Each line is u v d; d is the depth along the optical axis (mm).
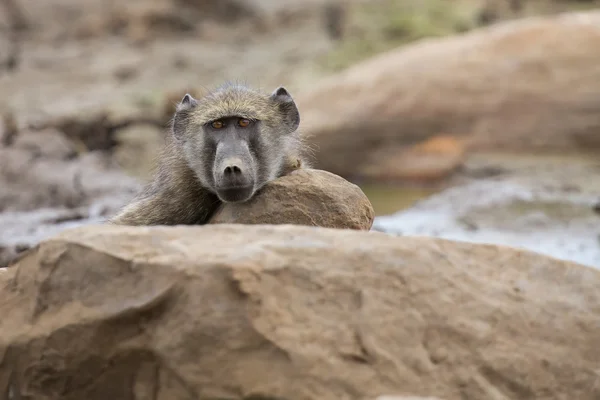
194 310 7781
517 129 31812
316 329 7816
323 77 45062
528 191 26625
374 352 7863
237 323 7707
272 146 11234
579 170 29688
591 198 25812
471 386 8078
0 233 20891
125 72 47031
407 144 32625
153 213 11414
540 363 8352
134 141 33375
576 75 31766
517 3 51781
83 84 44781
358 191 10234
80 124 32500
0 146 27844
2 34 56594
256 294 7750
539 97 31734
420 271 8289
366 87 33250
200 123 11031
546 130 31641
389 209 26656
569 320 8562
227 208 10133
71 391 8359
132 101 39969
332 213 9922
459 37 34906
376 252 8242
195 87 41219
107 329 8062
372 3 53188
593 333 8586
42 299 8484
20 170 26234
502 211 24422
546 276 8766
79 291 8273
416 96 32500
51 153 27953
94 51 53344
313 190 9938
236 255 7930
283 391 7582
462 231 22328
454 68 32750
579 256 19266
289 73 46344
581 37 32312
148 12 57500
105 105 38688
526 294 8562
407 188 31578
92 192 25469
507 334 8352
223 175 9977
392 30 49906
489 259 8703
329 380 7676
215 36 56438
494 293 8461
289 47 52344
